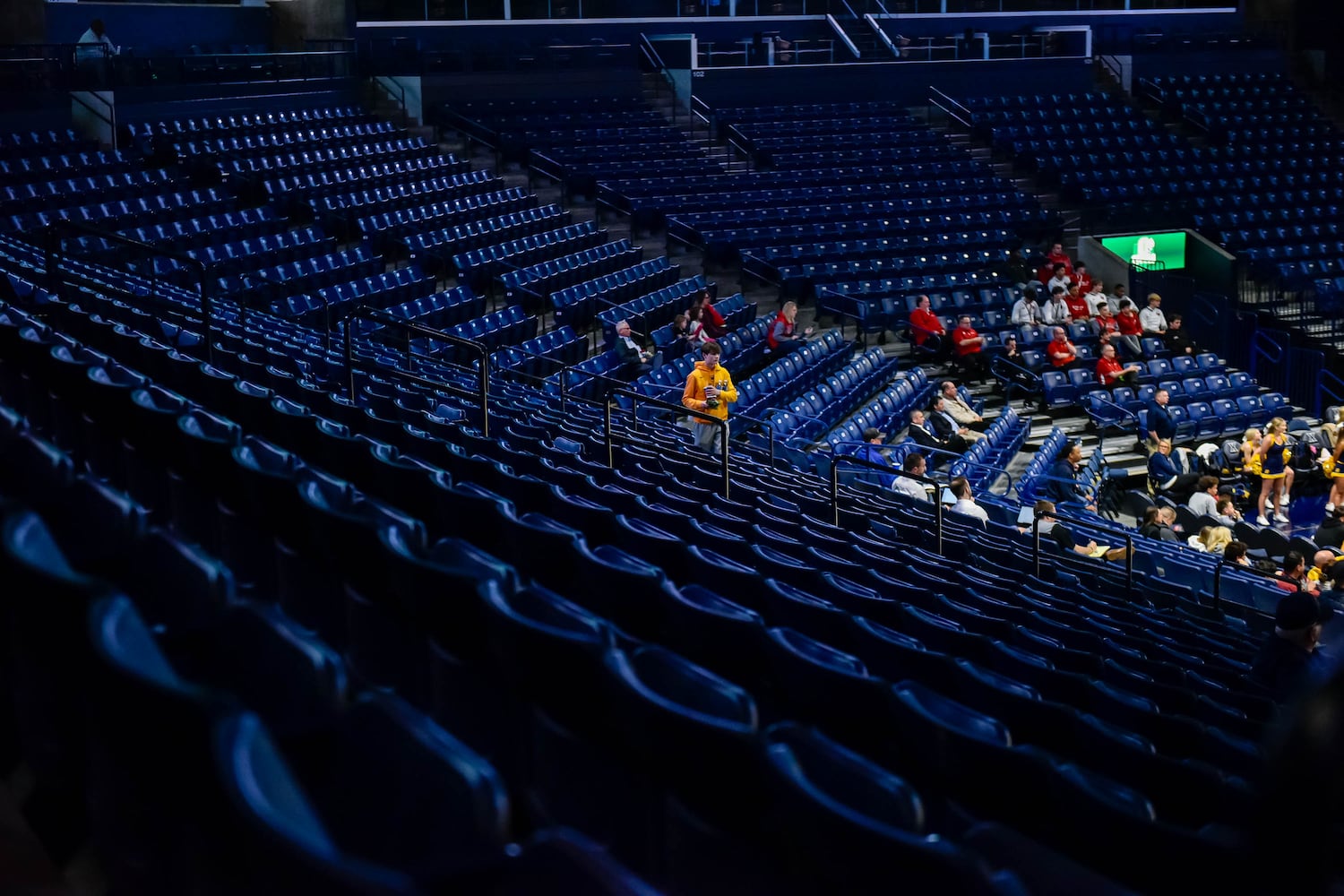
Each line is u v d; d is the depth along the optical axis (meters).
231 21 25.77
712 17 27.84
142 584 2.98
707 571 5.28
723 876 2.62
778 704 4.06
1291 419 17.95
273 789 1.60
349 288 15.87
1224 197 23.78
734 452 12.77
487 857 1.83
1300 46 29.03
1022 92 27.31
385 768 2.09
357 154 21.25
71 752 2.59
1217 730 4.96
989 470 14.41
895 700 3.53
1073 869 2.92
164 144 19.28
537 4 26.75
